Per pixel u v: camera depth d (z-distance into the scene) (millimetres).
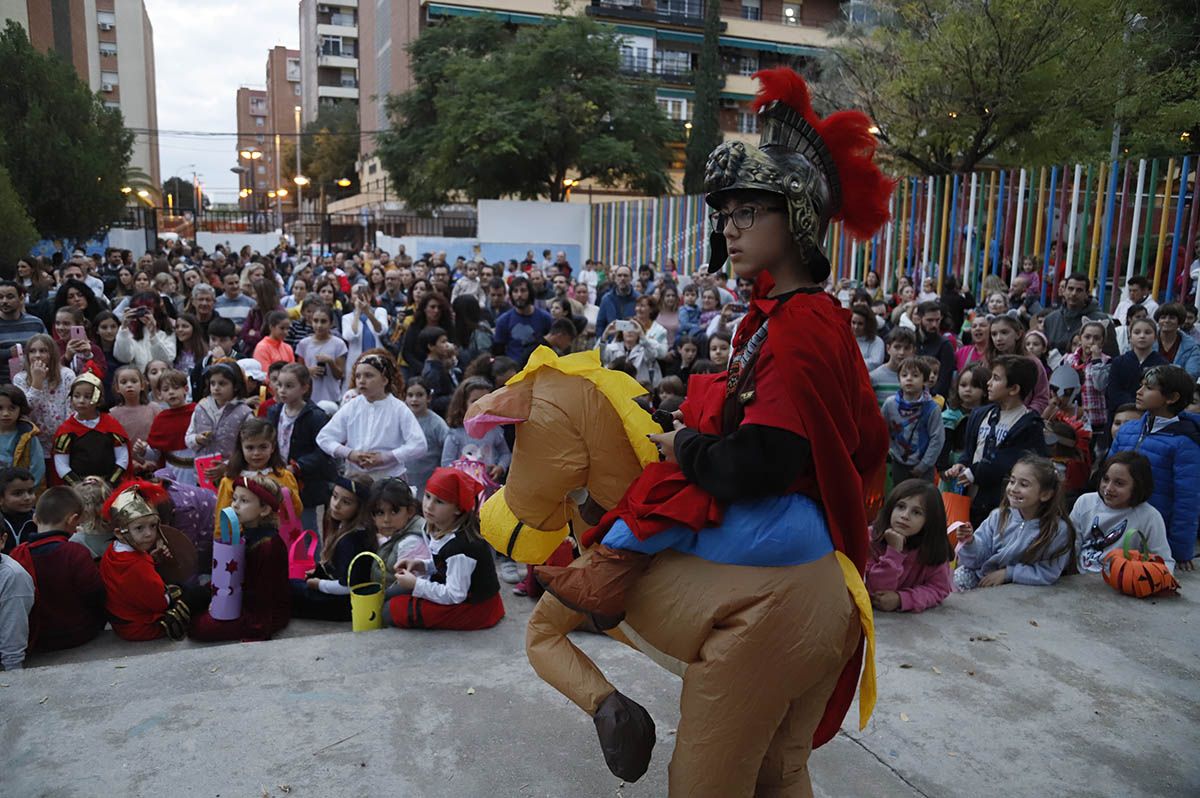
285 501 5559
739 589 2082
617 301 11094
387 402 6277
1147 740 3369
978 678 3797
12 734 3191
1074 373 7410
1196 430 5359
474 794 2912
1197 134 18047
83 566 4926
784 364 2004
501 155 29891
